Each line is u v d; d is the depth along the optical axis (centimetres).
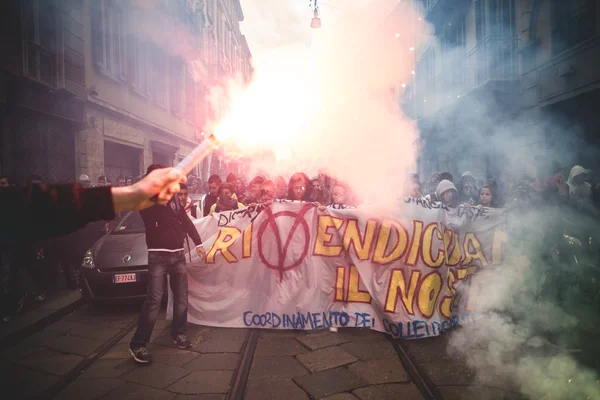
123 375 323
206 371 327
